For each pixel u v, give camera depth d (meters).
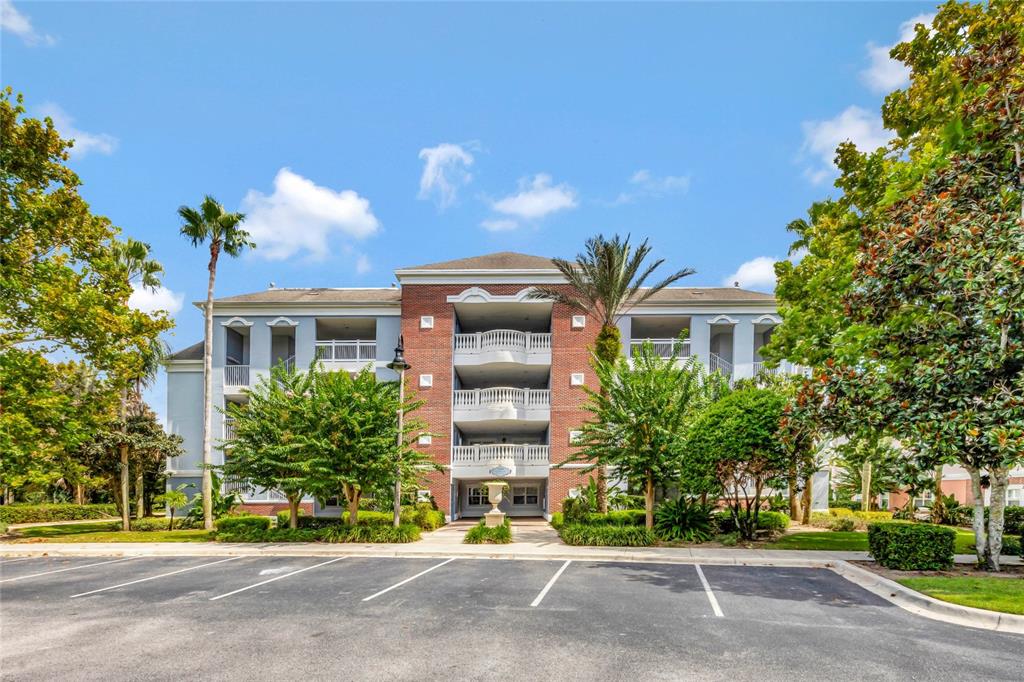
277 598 11.02
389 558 16.11
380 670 6.93
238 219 25.72
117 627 9.09
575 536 18.19
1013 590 10.27
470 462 29.45
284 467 19.88
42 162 24.34
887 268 12.59
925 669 6.86
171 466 31.14
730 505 19.31
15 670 7.15
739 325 31.05
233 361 32.97
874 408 12.39
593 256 22.84
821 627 8.67
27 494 37.38
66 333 23.73
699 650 7.57
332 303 31.56
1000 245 11.13
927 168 14.46
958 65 13.67
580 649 7.65
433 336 30.38
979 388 11.47
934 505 27.94
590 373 29.94
